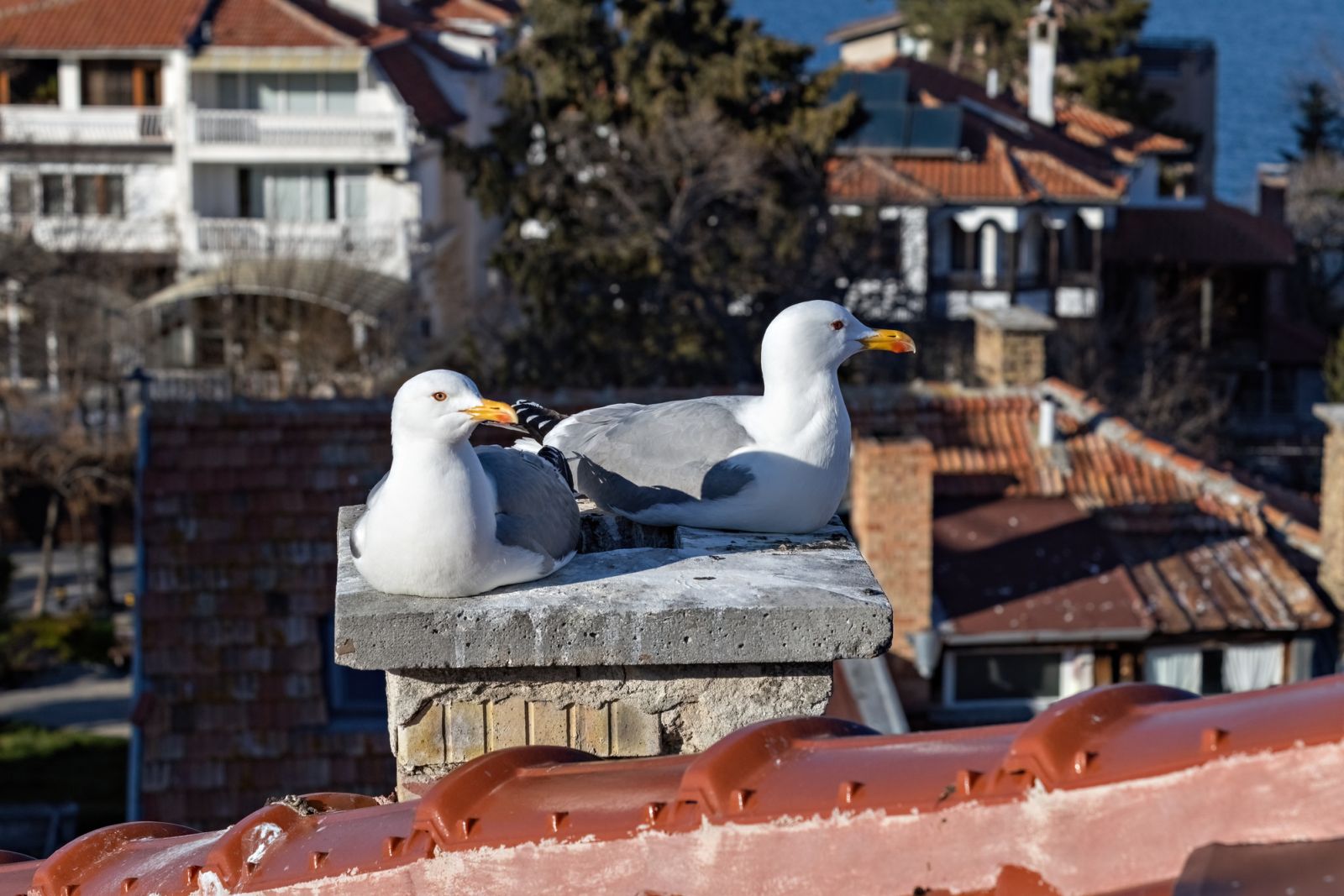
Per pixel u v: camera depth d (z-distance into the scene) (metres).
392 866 3.69
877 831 3.13
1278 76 112.75
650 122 30.98
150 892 4.07
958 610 12.98
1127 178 43.69
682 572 4.68
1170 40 66.62
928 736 3.44
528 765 3.91
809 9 199.25
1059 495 14.57
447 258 43.81
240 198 42.00
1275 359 44.84
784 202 31.92
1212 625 13.05
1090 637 12.81
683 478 5.33
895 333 5.28
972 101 43.16
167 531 12.80
